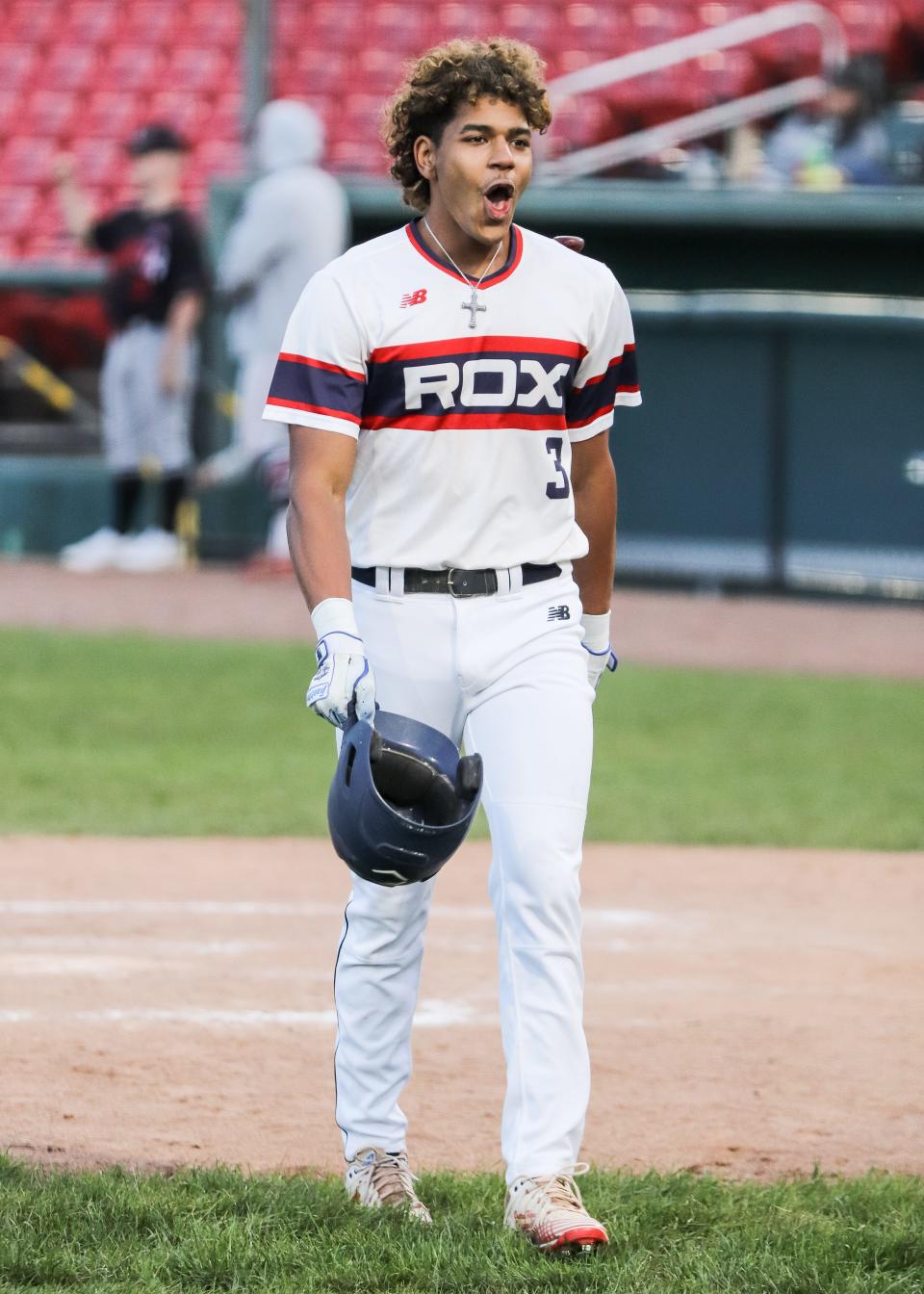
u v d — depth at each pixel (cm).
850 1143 1493
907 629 4966
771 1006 1894
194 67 7806
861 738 3569
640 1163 1434
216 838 2697
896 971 2041
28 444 6531
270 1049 1703
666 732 3609
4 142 7594
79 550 5759
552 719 1231
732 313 5319
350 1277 1131
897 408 5250
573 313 1231
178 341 5378
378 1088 1291
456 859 2605
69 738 3397
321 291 1206
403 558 1238
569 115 6994
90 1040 1719
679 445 5466
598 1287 1124
